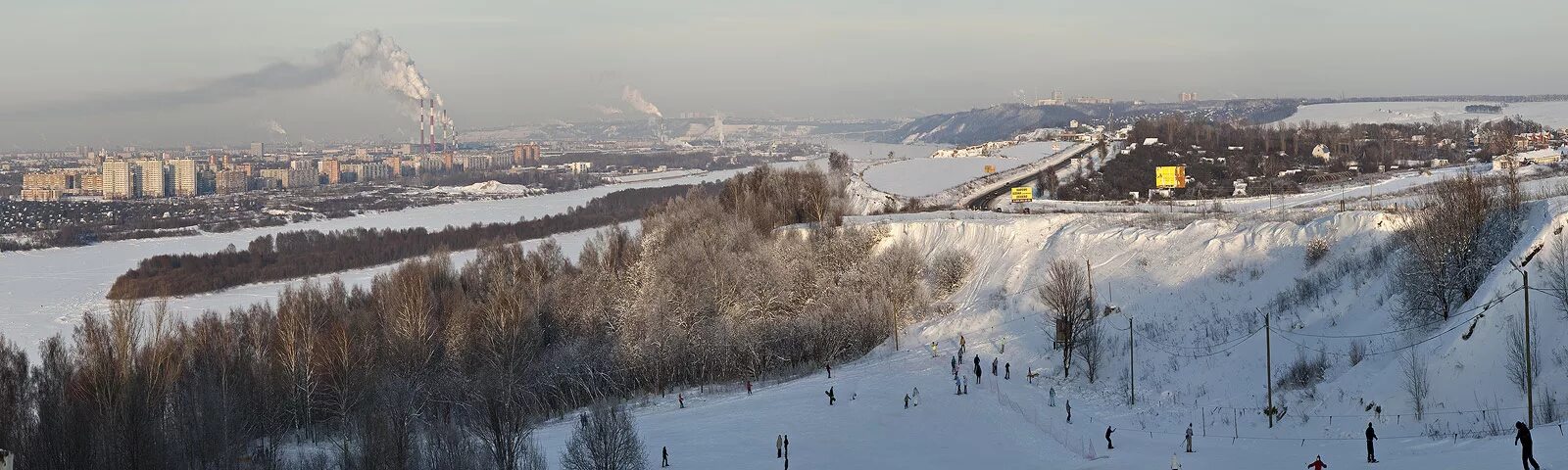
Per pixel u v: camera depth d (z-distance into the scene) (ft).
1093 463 267.80
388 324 478.59
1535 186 547.90
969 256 530.68
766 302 510.58
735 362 463.01
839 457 293.02
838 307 480.64
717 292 505.25
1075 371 383.65
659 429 343.26
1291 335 363.35
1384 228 418.31
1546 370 267.18
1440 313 323.98
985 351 418.72
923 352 433.07
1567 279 288.92
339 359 417.08
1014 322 446.19
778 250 556.10
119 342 373.20
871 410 346.13
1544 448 214.07
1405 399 282.97
